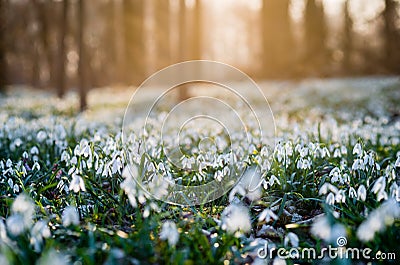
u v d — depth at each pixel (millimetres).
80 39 13617
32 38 31125
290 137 5555
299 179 4191
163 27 27375
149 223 3041
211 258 2709
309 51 24250
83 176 3482
